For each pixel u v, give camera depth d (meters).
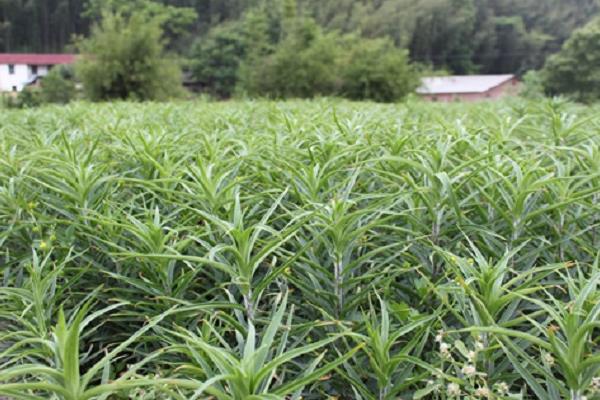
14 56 49.09
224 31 46.62
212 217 2.02
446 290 1.99
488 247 2.38
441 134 3.46
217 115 6.55
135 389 1.76
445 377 1.65
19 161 3.64
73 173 2.87
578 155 3.35
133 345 2.43
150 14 52.00
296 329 1.98
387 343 1.67
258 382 1.36
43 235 2.88
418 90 32.72
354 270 2.51
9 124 6.16
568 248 2.55
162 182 2.83
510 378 1.83
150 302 2.32
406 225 2.77
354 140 3.79
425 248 2.48
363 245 2.43
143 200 2.88
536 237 2.40
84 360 2.07
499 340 1.74
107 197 2.86
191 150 3.77
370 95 28.11
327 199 2.83
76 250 2.70
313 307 2.29
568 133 3.81
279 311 1.57
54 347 1.42
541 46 62.41
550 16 63.75
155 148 3.41
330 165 3.05
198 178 2.48
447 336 1.98
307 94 29.53
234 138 4.18
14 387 1.28
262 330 2.15
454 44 60.81
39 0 57.25
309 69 29.30
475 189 2.89
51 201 2.90
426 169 2.49
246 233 1.91
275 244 1.94
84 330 2.51
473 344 1.94
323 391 2.01
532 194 2.63
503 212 2.40
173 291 2.25
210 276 2.45
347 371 1.90
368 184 3.16
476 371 1.82
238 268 2.03
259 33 37.44
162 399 1.79
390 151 3.32
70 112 7.15
